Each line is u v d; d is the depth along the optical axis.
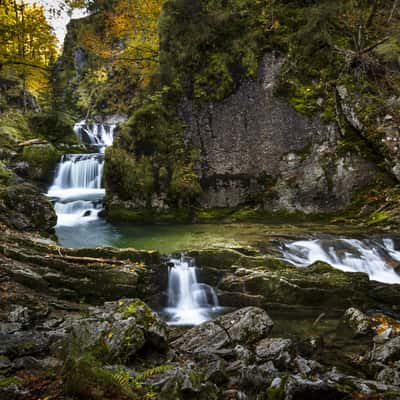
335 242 11.14
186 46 16.92
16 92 31.28
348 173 15.16
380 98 14.97
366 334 7.02
